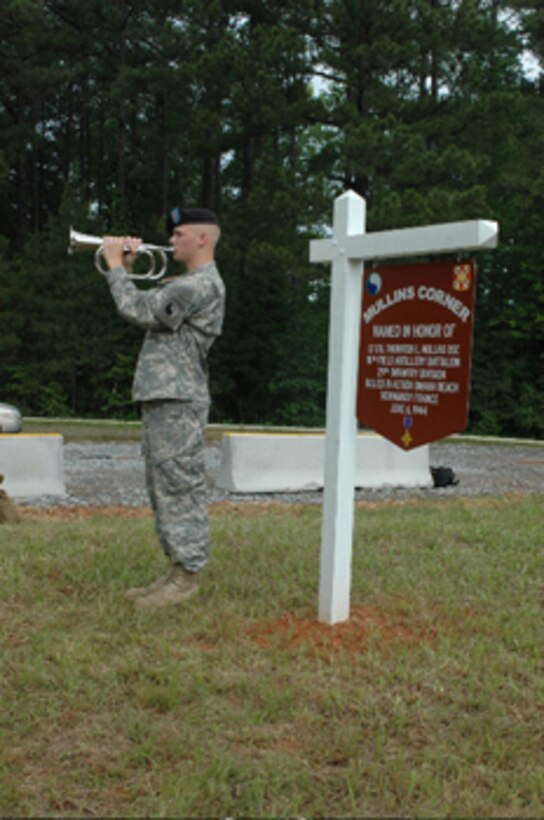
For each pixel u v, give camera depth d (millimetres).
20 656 3926
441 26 23281
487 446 20234
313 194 23484
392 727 3361
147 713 3408
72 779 2932
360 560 5863
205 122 25484
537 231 29562
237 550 6023
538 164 27375
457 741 3264
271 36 23562
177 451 4551
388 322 4352
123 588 5027
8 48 33219
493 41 24688
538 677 3877
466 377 4012
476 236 3867
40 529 6758
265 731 3283
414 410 4223
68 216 30859
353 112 23812
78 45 36875
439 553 6227
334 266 4465
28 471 9516
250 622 4480
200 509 4691
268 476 10273
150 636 4199
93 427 21422
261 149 35875
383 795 2873
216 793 2842
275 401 31734
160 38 28859
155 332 4555
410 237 4105
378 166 23609
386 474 11031
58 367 29359
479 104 24656
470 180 23906
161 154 38906
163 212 37688
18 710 3389
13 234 42844
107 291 30156
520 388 30516
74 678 3646
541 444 21375
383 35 22969
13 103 39500
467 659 4027
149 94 37188
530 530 7180
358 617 4629
